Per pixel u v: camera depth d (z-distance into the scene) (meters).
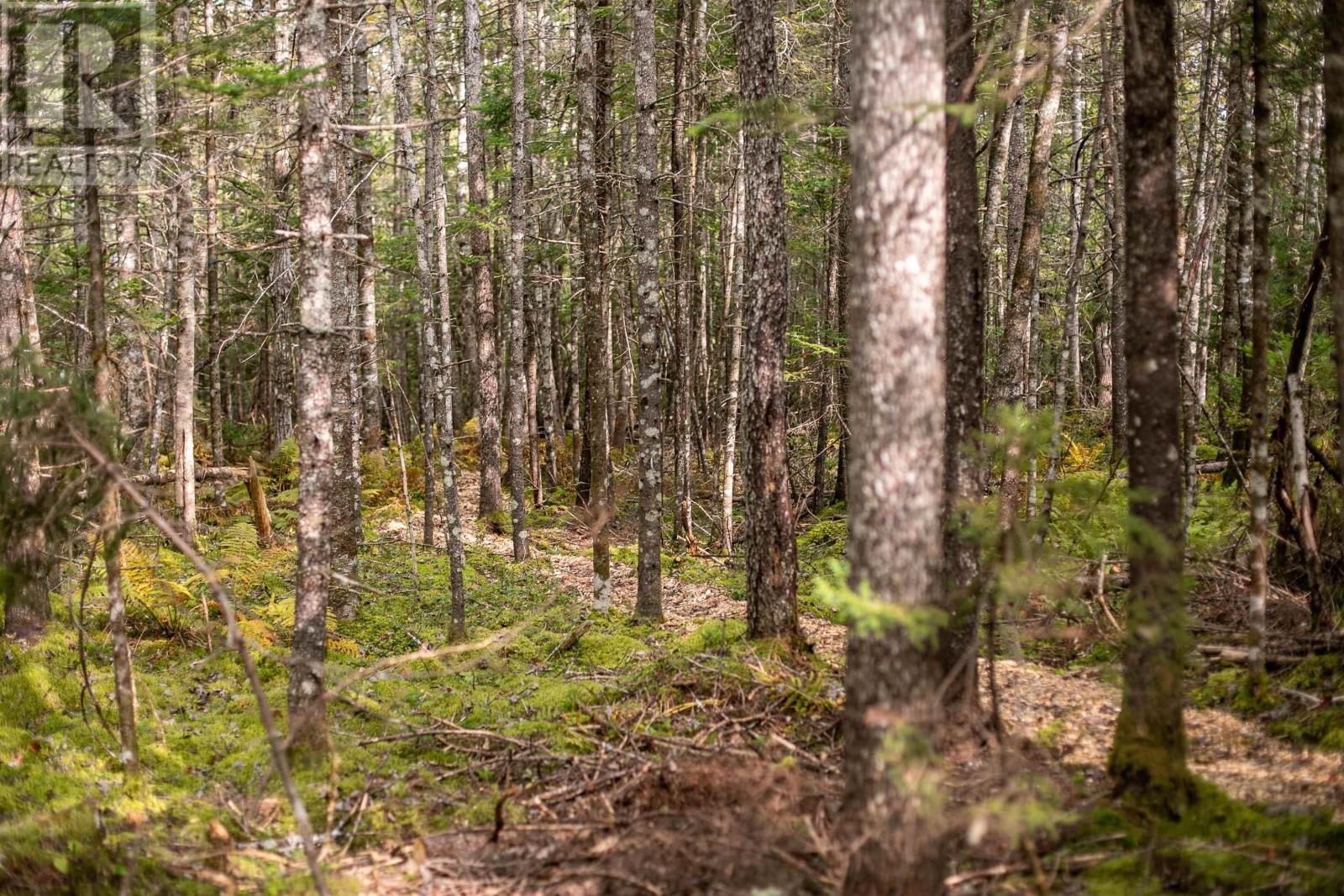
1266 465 7.07
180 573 10.90
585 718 7.89
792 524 9.02
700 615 11.96
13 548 7.07
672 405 23.56
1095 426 18.56
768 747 6.65
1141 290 5.53
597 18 14.48
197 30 14.17
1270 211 8.91
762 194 8.78
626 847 5.46
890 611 3.94
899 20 4.08
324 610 7.55
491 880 5.53
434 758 7.48
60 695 8.05
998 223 17.94
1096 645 8.68
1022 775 5.78
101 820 6.12
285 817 6.56
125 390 12.23
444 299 11.35
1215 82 10.88
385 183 29.61
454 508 11.06
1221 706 7.26
